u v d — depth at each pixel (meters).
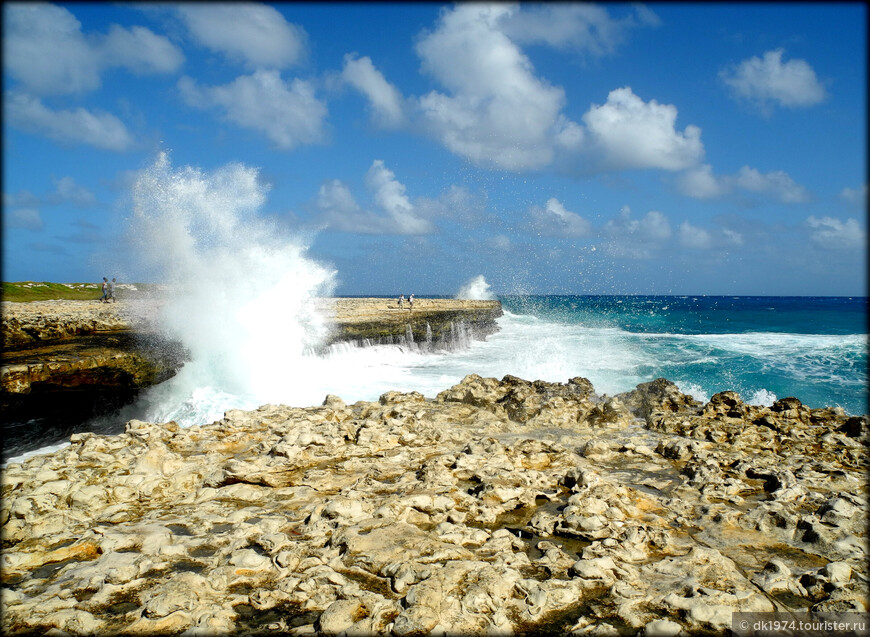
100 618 4.83
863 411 16.39
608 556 5.73
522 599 5.05
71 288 44.00
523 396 12.87
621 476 8.58
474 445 9.30
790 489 7.53
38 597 5.09
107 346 16.39
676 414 12.06
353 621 4.70
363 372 20.77
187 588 5.07
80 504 6.90
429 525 6.64
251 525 6.36
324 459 8.95
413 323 28.50
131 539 6.07
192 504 7.27
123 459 8.38
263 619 4.87
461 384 13.84
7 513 6.60
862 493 7.66
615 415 12.07
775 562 5.62
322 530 6.27
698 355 24.09
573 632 4.66
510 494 7.34
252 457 8.81
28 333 17.69
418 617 4.63
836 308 75.94
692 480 8.16
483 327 34.91
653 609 4.96
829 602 5.01
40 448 12.76
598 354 24.44
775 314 60.97
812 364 22.25
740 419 11.68
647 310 65.19
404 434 10.07
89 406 14.71
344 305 37.09
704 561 5.69
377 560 5.55
